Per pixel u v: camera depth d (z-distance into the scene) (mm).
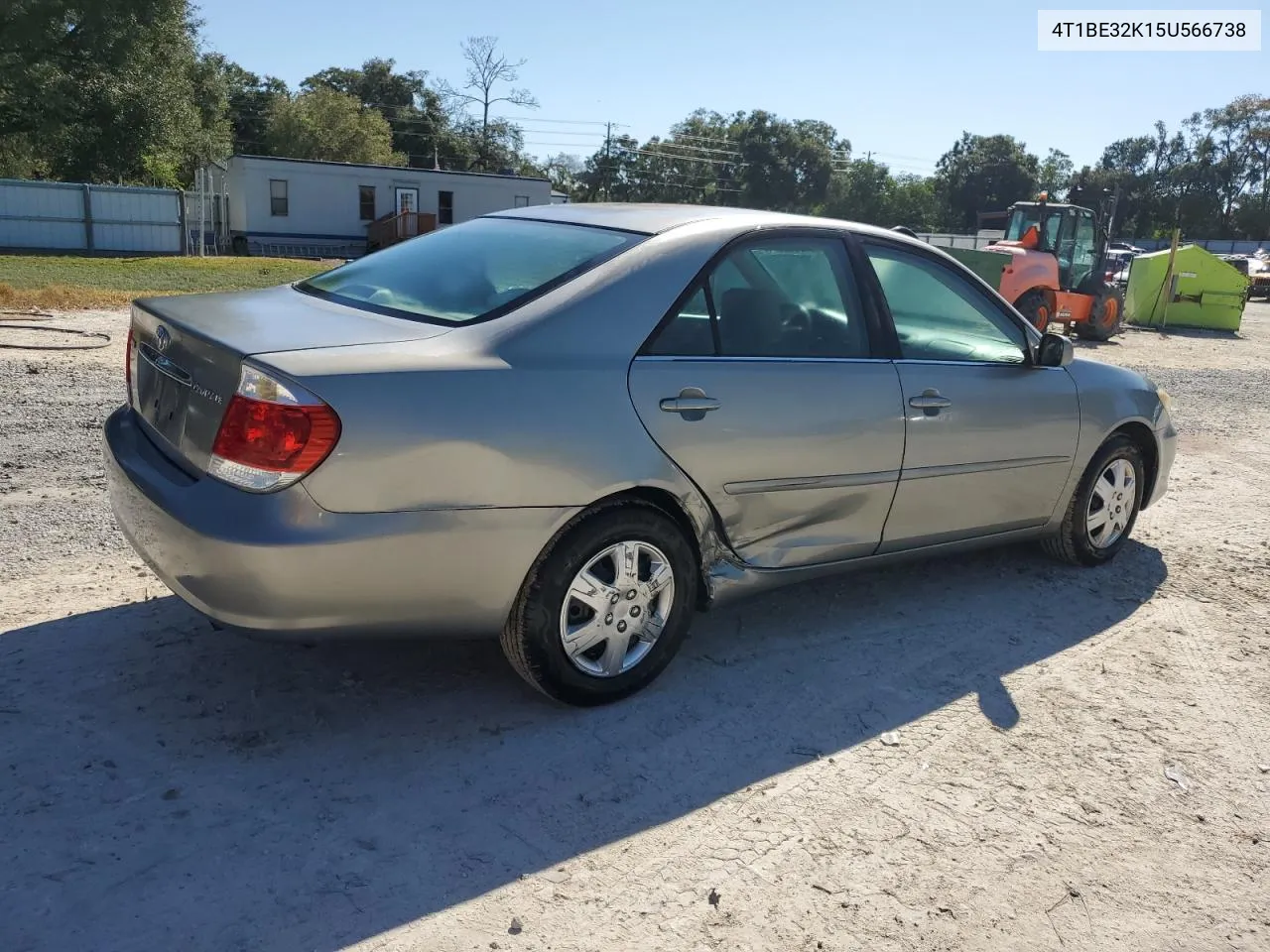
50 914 2266
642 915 2414
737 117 83562
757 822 2814
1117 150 103188
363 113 65000
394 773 2926
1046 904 2562
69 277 19250
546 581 3090
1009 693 3703
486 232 3826
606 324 3205
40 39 34062
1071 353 4469
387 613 2871
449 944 2275
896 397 3895
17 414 6805
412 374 2812
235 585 2695
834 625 4223
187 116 38781
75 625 3695
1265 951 2461
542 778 2949
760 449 3490
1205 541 5766
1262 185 96562
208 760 2918
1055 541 5020
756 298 3611
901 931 2424
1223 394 12328
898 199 87062
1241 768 3289
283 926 2291
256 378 2697
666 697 3490
